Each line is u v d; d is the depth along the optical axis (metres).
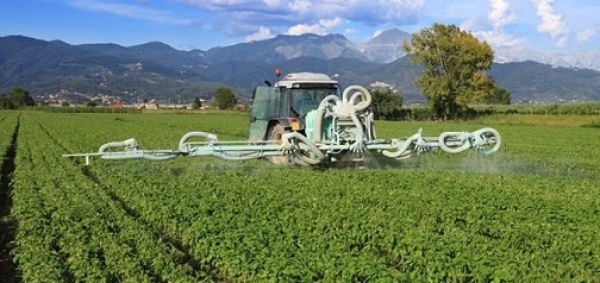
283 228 11.77
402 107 81.25
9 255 12.14
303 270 9.05
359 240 11.20
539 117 66.69
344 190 15.79
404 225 12.22
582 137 42.25
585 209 13.59
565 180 18.45
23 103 144.88
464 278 9.24
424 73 76.88
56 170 21.20
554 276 9.21
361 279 9.02
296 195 15.12
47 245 10.98
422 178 18.02
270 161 21.75
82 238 11.45
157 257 10.02
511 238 11.14
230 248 10.41
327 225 12.09
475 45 73.25
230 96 128.00
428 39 75.50
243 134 45.06
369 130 19.03
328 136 18.86
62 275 9.37
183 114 98.75
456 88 75.06
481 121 70.44
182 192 15.73
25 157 25.97
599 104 75.31
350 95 19.30
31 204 14.48
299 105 21.23
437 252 9.92
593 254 10.10
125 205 15.99
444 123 67.75
